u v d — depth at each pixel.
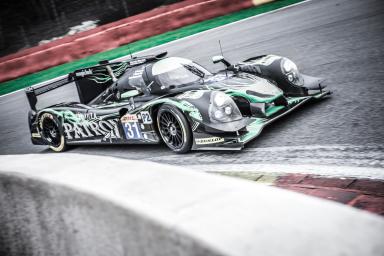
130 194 1.58
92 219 1.78
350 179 3.68
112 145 7.53
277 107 6.16
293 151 4.86
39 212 2.20
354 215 1.12
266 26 17.11
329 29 12.91
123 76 7.30
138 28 21.03
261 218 1.19
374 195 3.25
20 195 2.31
